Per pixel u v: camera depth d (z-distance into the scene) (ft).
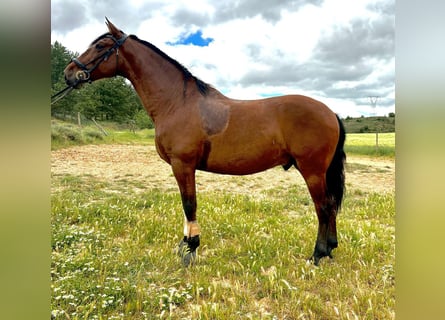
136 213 14.89
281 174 32.01
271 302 7.98
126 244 11.37
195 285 8.54
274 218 15.01
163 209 15.76
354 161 43.14
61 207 14.96
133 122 92.73
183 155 10.00
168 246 11.30
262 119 9.90
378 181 27.71
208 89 10.59
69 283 7.96
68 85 10.36
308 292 8.32
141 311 7.59
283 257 10.44
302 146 9.76
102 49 10.28
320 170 9.96
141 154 42.45
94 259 9.77
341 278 9.21
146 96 10.61
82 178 24.52
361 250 10.87
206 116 9.96
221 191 22.67
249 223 13.76
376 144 55.52
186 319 7.09
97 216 14.37
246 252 11.20
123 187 22.40
